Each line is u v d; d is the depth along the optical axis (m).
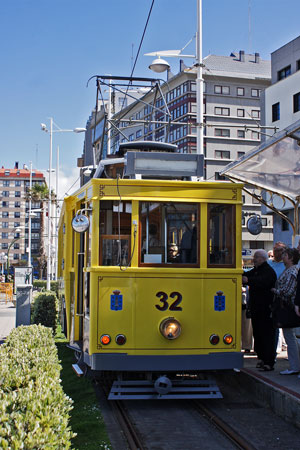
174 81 65.56
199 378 7.78
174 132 65.69
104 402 7.94
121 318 7.39
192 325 7.48
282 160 9.45
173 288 7.48
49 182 39.59
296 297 7.39
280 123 40.12
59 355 11.88
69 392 8.41
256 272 8.59
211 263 7.64
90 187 7.78
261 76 65.62
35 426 3.61
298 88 38.22
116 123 14.35
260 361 8.88
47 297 15.27
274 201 26.39
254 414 7.28
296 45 41.56
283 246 9.29
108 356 7.27
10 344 7.29
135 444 6.00
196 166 8.06
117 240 7.52
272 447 5.98
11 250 141.50
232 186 7.79
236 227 7.76
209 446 6.02
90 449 5.67
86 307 7.83
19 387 5.03
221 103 65.06
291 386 7.38
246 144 65.19
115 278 7.43
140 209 7.56
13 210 143.12
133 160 7.93
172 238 7.60
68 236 10.44
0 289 37.28
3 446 3.20
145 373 7.60
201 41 16.00
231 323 7.59
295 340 8.20
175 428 6.69
